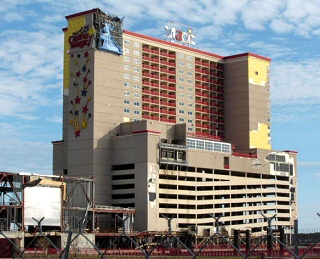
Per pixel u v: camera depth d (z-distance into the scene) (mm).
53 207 165875
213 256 113562
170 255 114750
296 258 43875
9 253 92000
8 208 159250
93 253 119125
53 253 117688
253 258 104062
